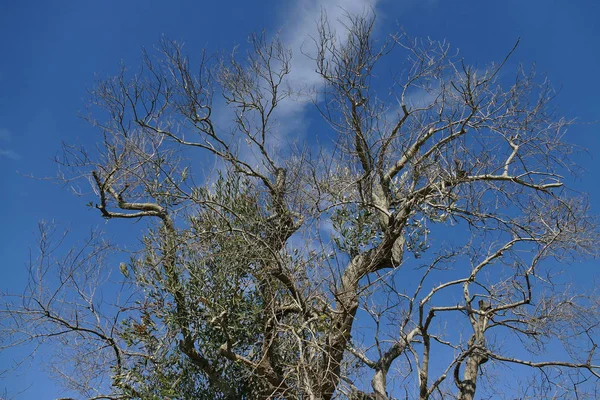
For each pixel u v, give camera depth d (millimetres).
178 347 11062
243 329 10812
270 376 10531
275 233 11062
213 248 11227
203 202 11016
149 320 11148
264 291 10992
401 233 11422
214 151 11859
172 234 11172
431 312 9602
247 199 11422
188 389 11023
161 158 11641
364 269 10445
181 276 11109
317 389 9320
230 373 11125
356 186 11062
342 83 10789
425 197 10875
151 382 11008
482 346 10062
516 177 10367
